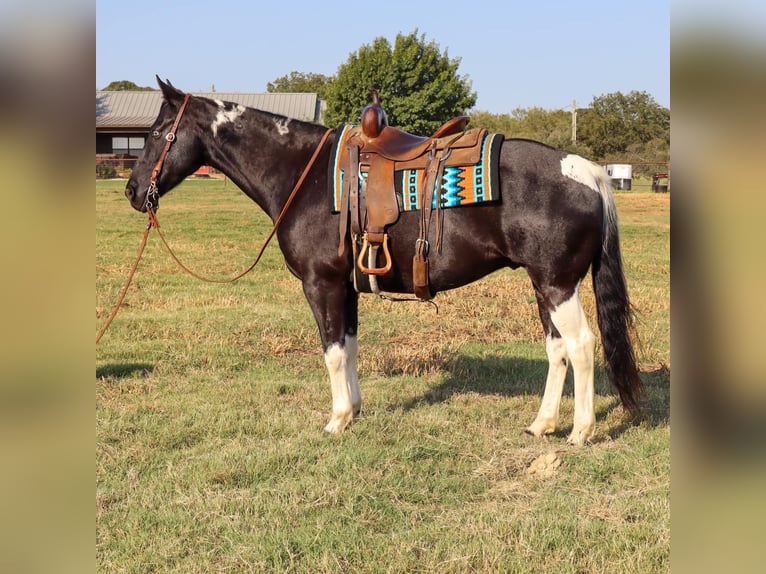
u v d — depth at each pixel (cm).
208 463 466
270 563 355
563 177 469
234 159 545
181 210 2498
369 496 420
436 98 4769
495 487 440
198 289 1129
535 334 855
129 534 379
